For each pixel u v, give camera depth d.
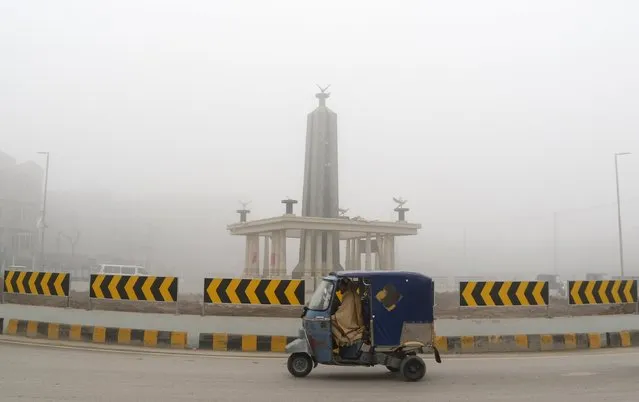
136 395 8.86
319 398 9.01
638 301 17.67
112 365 11.91
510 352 15.33
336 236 46.47
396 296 11.03
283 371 11.80
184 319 15.22
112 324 15.52
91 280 15.89
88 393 8.91
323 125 45.84
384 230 46.84
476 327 15.45
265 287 15.15
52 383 9.65
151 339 15.18
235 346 14.93
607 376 11.27
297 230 46.41
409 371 10.70
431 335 11.03
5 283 17.19
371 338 10.88
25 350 13.79
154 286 15.59
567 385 10.28
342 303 11.24
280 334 14.95
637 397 9.12
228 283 15.27
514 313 20.92
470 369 12.29
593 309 22.50
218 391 9.41
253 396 9.07
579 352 15.35
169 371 11.37
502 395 9.35
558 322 15.91
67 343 15.21
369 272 11.15
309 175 46.09
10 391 8.90
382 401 8.81
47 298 22.61
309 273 43.69
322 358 10.91
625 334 16.69
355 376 11.36
